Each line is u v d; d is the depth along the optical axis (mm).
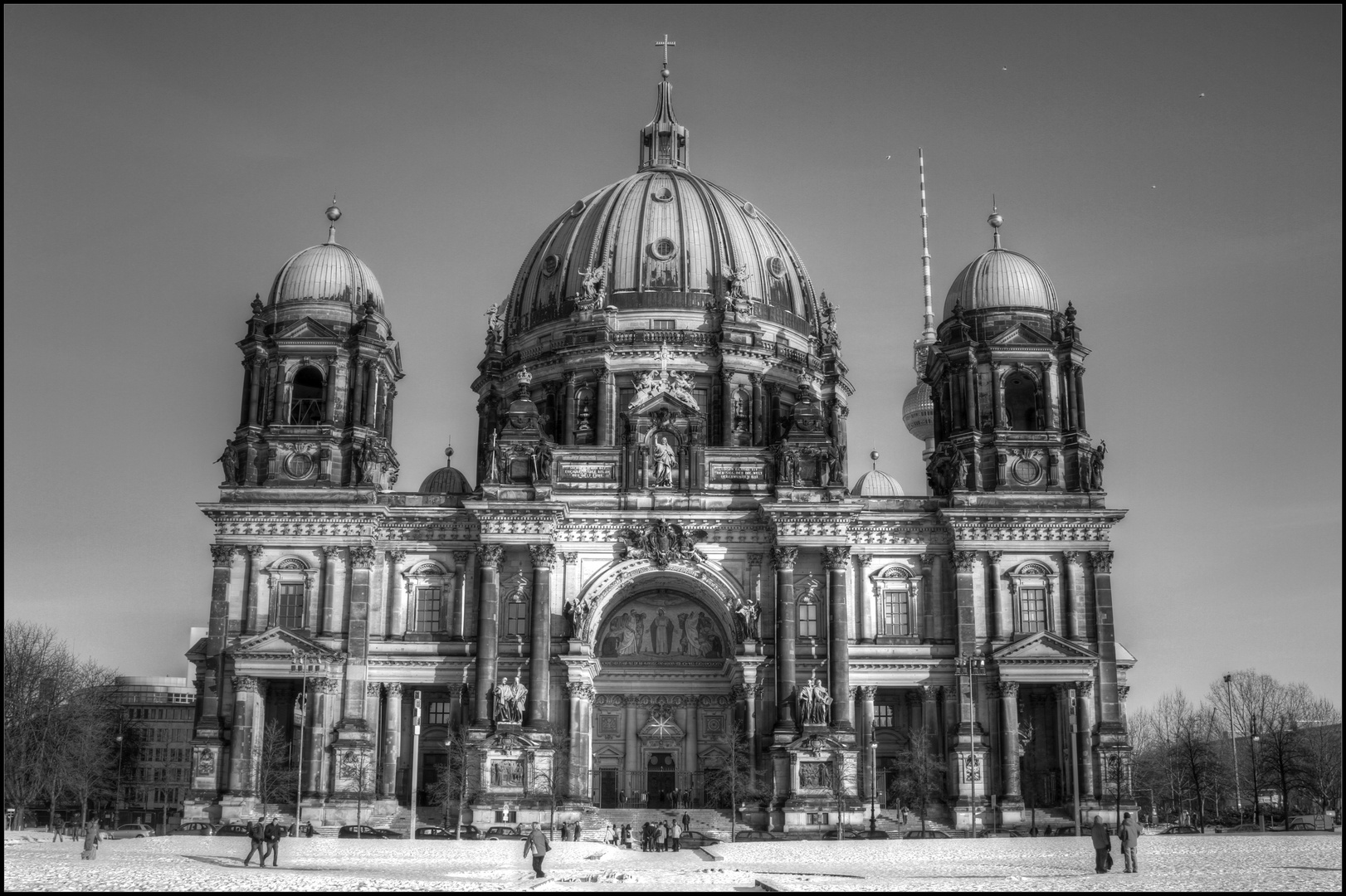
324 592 120688
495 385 151000
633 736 131375
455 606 122750
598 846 98875
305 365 126938
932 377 135000
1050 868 71500
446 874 68250
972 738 115812
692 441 126188
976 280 131500
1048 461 125562
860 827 114125
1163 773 181250
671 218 151625
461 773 117625
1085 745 117688
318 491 122938
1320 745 155000
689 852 93125
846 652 119562
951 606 123000
